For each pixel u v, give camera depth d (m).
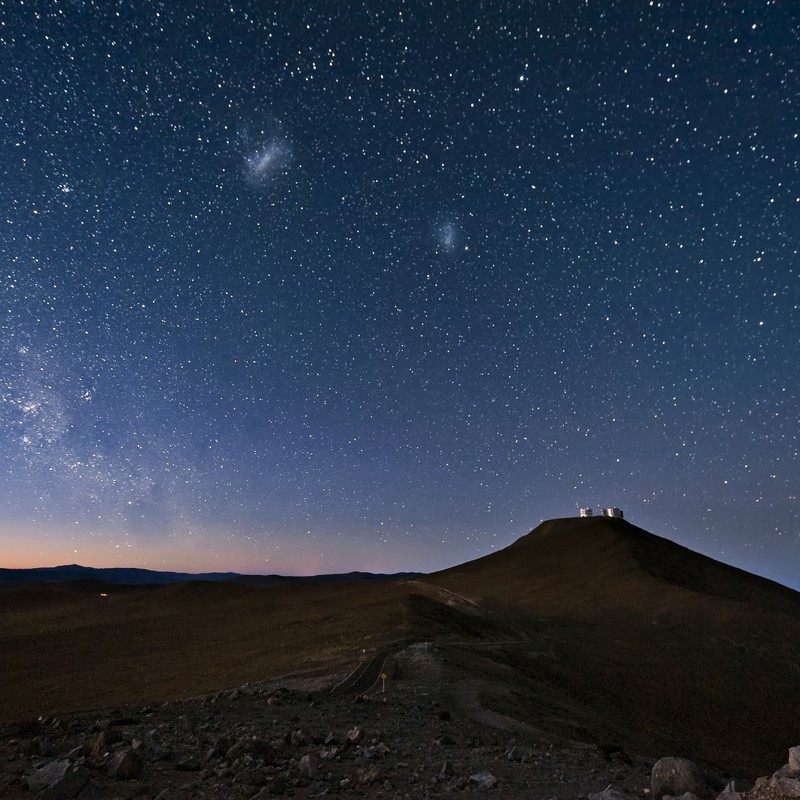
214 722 13.84
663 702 52.44
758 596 111.12
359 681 32.06
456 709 23.53
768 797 4.93
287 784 8.09
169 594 114.62
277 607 87.56
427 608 71.56
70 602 117.06
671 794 6.91
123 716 13.83
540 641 67.94
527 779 9.73
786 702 58.03
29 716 33.56
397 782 8.79
